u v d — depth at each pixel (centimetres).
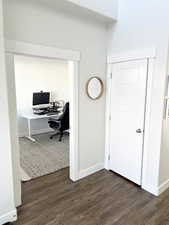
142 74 238
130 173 273
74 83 252
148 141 241
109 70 285
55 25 222
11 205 192
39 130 555
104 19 258
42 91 535
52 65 547
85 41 256
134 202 226
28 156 368
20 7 192
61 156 370
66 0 201
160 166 234
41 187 259
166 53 209
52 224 190
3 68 170
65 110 454
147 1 223
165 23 207
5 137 180
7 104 177
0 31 164
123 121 273
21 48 197
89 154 292
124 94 266
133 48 246
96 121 293
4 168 183
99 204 222
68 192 247
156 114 227
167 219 198
